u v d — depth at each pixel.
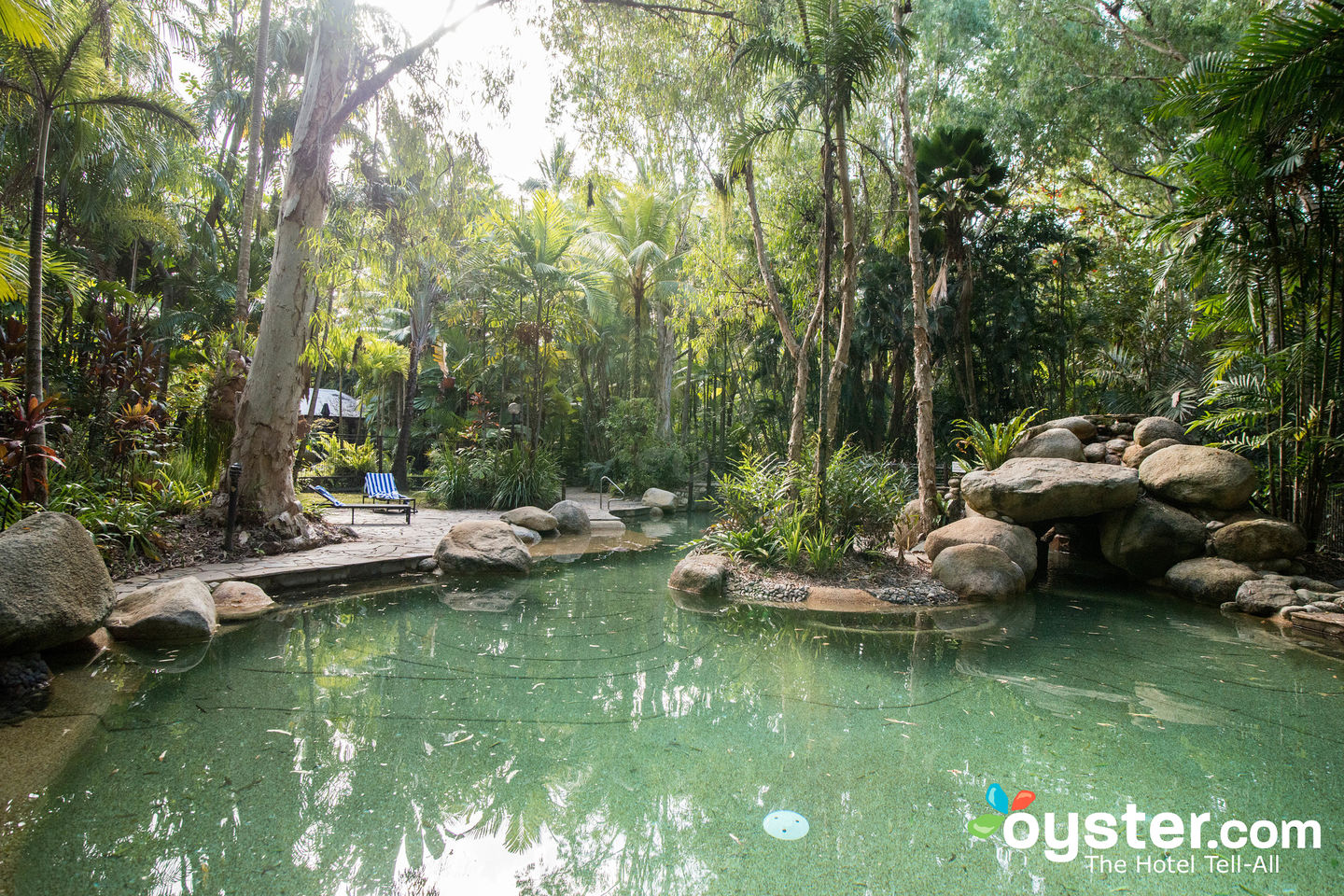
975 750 3.55
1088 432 9.77
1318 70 5.91
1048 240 13.53
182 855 2.51
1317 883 2.44
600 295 18.25
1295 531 7.04
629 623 6.04
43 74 6.27
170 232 11.43
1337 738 3.76
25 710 3.76
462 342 20.31
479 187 9.32
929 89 15.47
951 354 13.66
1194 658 5.21
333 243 8.02
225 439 8.96
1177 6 12.88
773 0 8.30
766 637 5.74
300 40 12.45
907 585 7.19
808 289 11.89
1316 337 7.10
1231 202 7.28
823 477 7.64
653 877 2.44
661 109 9.23
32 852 2.49
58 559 4.34
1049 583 7.97
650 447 17.83
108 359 8.09
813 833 2.74
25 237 9.41
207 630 5.14
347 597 6.69
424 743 3.55
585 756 3.44
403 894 2.31
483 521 8.70
